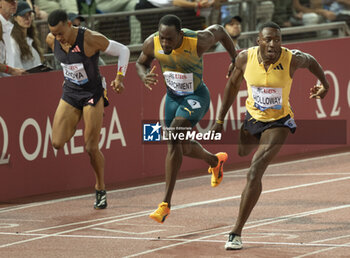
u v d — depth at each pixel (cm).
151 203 2866
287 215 2505
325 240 2139
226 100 2306
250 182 2070
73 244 2214
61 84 3150
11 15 3094
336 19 4300
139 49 3500
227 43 2611
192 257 2005
